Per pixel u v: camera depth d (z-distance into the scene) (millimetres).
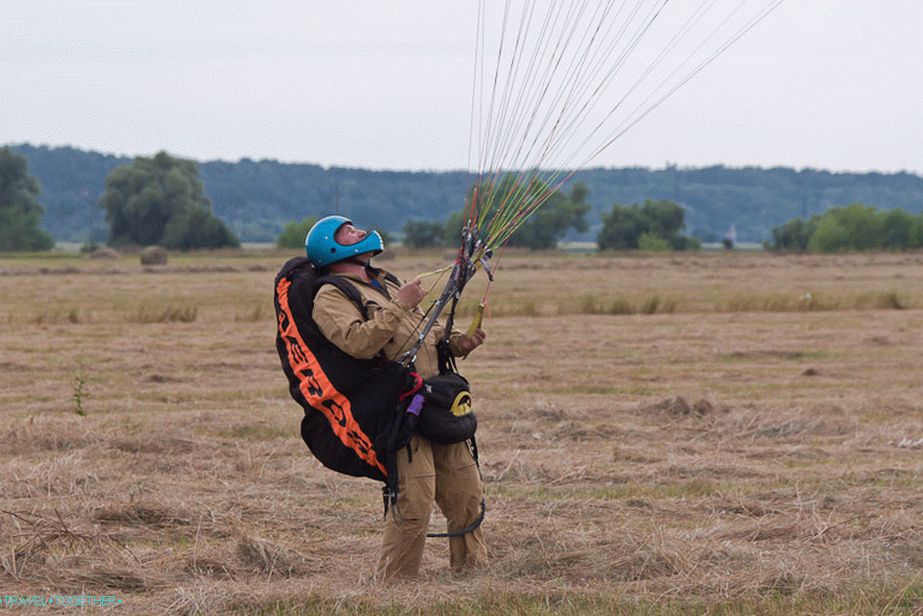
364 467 16953
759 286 113000
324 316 16469
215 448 28578
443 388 16859
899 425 32469
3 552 18359
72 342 56094
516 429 31453
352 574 17594
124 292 106438
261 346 54062
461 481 17516
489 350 53031
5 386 41531
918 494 23109
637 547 17766
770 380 43656
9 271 143875
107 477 24953
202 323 69375
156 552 18859
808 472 26125
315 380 16734
